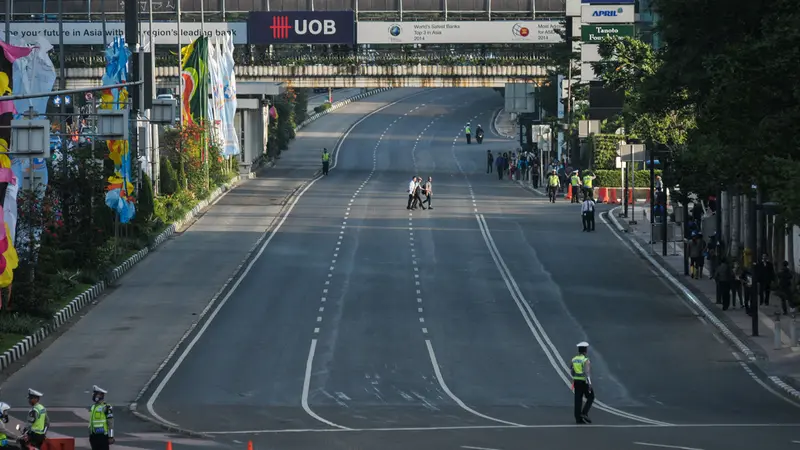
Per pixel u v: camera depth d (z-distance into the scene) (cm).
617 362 14512
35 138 12681
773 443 10000
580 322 16750
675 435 10475
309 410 12075
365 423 11306
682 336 15900
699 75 16988
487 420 11475
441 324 16550
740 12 15950
